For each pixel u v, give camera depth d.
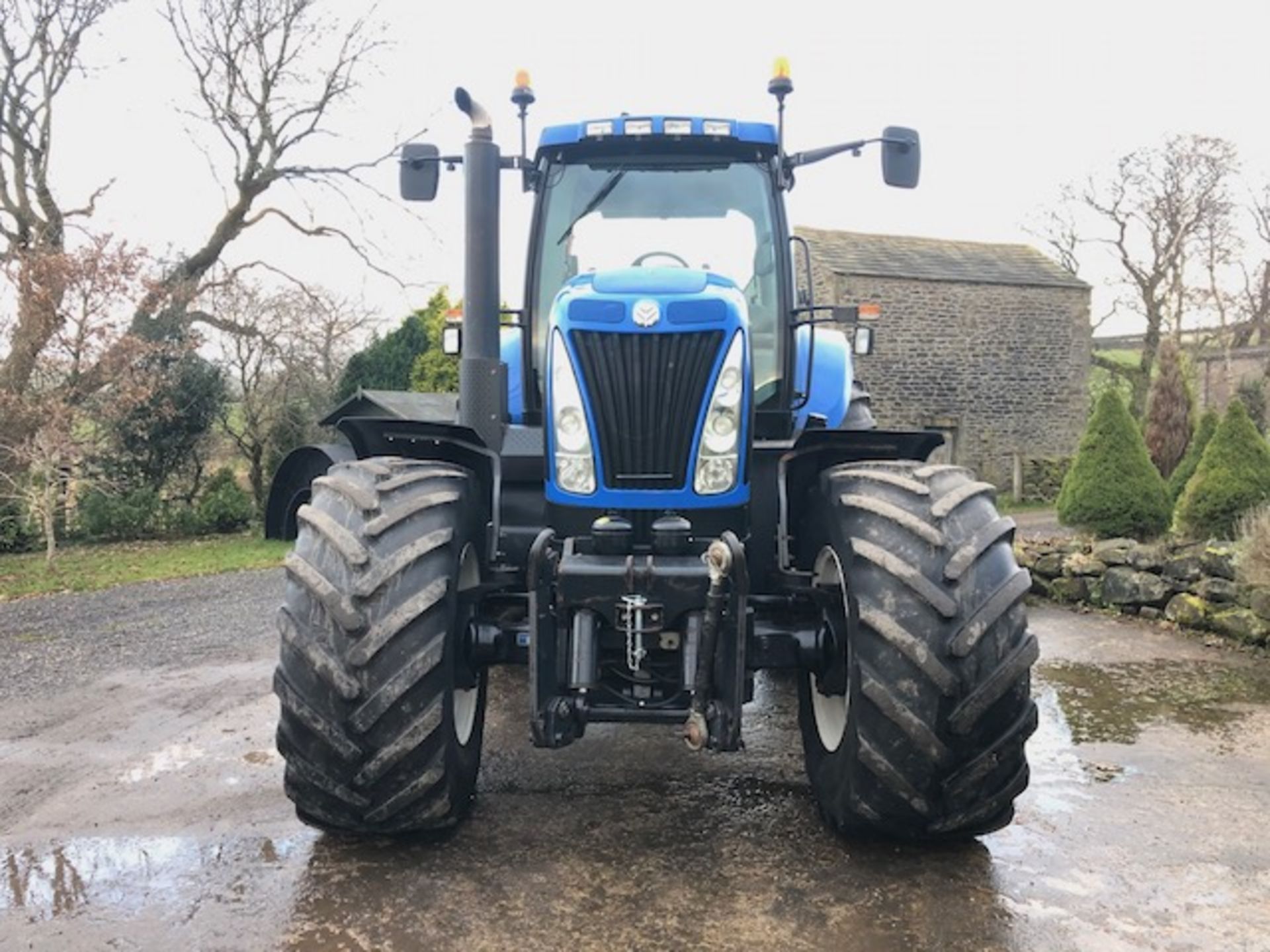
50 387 12.89
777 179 4.20
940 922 2.67
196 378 16.41
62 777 4.00
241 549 13.39
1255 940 2.60
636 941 2.58
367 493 2.98
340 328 18.91
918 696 2.71
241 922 2.72
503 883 2.90
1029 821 3.37
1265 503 6.67
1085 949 2.55
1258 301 26.84
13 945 2.63
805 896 2.82
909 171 4.13
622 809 3.49
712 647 2.83
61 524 14.45
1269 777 3.83
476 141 3.70
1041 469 23.45
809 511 3.43
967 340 23.08
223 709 5.03
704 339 3.25
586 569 2.97
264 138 19.06
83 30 16.50
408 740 2.79
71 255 12.78
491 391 3.71
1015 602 2.79
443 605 2.90
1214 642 6.21
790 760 4.01
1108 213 28.70
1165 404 14.72
